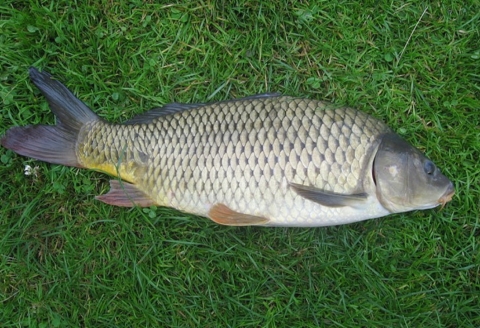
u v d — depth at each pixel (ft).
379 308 2.45
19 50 2.47
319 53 2.52
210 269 2.48
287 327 2.46
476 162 2.48
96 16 2.51
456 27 2.50
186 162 2.25
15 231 2.47
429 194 2.25
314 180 2.19
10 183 2.49
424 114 2.51
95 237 2.48
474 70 2.50
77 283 2.47
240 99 2.27
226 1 2.51
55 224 2.50
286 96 2.27
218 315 2.46
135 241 2.48
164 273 2.48
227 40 2.51
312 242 2.48
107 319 2.46
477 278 2.46
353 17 2.51
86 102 2.51
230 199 2.23
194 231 2.49
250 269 2.48
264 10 2.51
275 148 2.20
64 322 2.45
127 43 2.52
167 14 2.52
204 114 2.26
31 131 2.38
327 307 2.44
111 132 2.33
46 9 2.47
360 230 2.48
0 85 2.47
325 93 2.51
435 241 2.47
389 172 2.22
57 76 2.50
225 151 2.23
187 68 2.52
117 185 2.36
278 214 2.23
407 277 2.46
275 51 2.52
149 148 2.29
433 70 2.51
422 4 2.50
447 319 2.45
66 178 2.49
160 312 2.47
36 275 2.48
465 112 2.50
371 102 2.50
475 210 2.47
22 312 2.46
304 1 2.51
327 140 2.20
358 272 2.45
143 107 2.52
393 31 2.52
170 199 2.29
